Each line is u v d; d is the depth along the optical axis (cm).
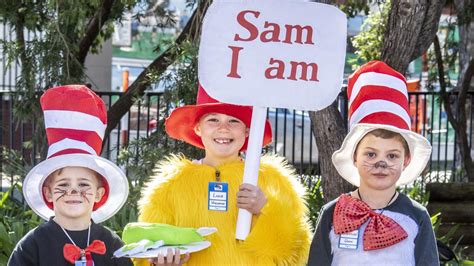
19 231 602
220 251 429
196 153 709
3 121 996
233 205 437
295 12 432
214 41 432
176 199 438
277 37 432
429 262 400
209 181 441
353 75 434
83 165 396
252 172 427
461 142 1059
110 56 1390
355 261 403
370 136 413
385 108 414
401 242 402
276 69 431
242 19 431
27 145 825
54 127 404
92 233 404
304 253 440
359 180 432
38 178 407
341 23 434
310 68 433
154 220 438
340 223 408
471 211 791
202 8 757
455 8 1045
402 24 634
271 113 1449
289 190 450
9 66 782
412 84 1266
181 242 402
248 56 431
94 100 412
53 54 757
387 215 408
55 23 731
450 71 1162
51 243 395
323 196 707
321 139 668
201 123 453
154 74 762
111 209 429
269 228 424
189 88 690
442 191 812
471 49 1217
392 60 645
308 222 486
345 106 902
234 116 446
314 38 434
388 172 410
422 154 426
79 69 803
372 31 987
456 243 762
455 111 1158
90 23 906
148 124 877
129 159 755
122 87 1712
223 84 430
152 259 406
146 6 962
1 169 903
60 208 399
